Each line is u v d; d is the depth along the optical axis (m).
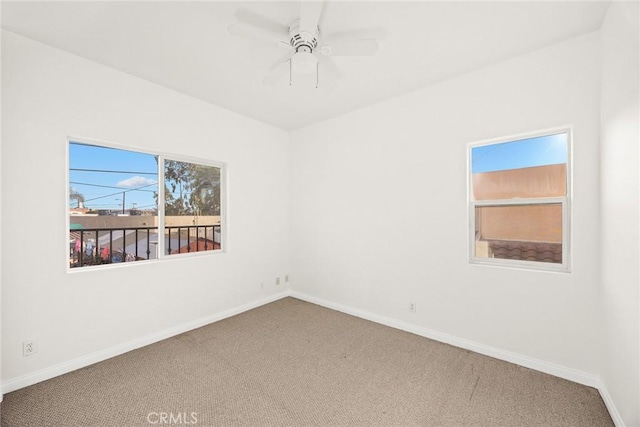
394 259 3.04
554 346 2.12
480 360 2.34
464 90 2.54
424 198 2.81
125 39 2.05
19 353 1.96
